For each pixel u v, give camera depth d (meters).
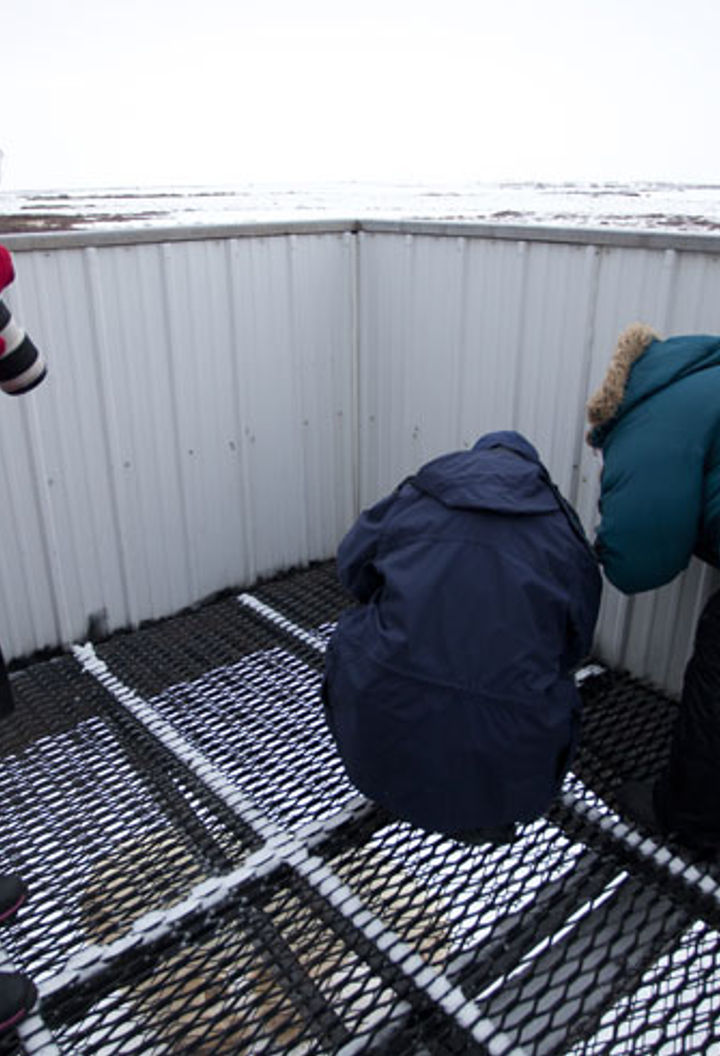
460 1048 1.46
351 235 3.18
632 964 1.63
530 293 2.58
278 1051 1.46
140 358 2.78
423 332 3.04
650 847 1.87
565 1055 1.44
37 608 2.82
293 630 2.99
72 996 1.57
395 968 1.60
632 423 1.81
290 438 3.32
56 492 2.73
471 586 1.53
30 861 1.91
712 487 1.70
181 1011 1.53
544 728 1.54
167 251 2.72
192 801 2.09
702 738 1.75
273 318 3.08
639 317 2.27
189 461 3.03
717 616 1.80
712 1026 1.49
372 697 1.57
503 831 1.79
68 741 2.36
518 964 1.61
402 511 1.68
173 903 1.78
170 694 2.59
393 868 1.87
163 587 3.13
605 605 2.66
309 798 2.10
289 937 1.67
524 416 2.72
